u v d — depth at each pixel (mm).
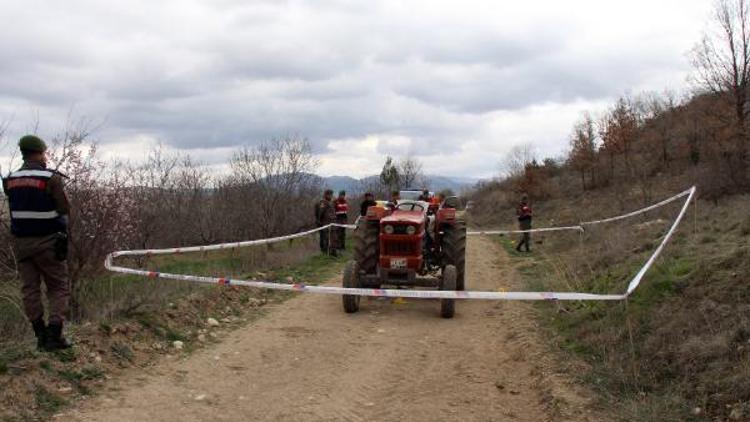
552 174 46281
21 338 5746
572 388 5266
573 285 9164
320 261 14570
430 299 9984
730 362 4645
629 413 4562
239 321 8172
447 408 5133
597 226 17078
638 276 6023
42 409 4633
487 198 52094
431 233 10148
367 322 8289
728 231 8688
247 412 4973
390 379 5906
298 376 5945
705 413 4305
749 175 16969
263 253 14266
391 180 36188
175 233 16562
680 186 21312
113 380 5434
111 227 7551
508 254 17094
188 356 6410
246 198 18172
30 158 5422
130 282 8914
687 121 27656
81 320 6730
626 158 31031
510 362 6395
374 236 9547
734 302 5445
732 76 20078
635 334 5914
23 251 5273
